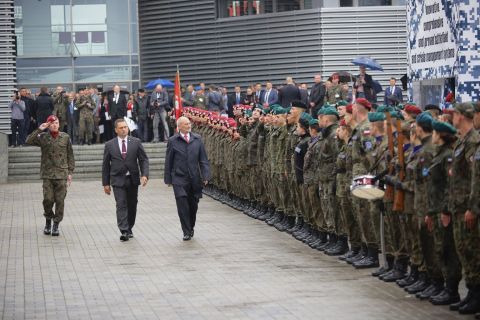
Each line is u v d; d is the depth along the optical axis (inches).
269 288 808.9
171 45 2479.1
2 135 1943.9
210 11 2401.6
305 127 1041.5
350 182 892.6
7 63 2075.5
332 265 914.7
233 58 2372.0
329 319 686.5
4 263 975.0
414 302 739.4
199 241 1101.7
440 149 720.3
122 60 2472.9
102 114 2122.3
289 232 1141.1
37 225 1280.8
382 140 839.7
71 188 1804.9
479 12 890.1
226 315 709.3
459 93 893.8
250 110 1341.0
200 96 2100.1
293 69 2272.4
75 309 746.2
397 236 816.9
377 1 2241.6
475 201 662.5
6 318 717.3
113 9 2464.3
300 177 1037.8
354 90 1501.0
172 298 780.0
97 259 991.6
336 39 2229.3
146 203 1525.6
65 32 2453.2
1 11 2064.5
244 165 1328.7
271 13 2301.9
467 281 690.2
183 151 1114.7
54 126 1167.0
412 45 1042.1
